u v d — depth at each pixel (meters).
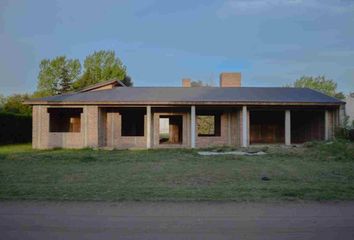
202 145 26.64
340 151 19.88
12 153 21.02
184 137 27.11
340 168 14.67
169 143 28.19
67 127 29.62
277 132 31.08
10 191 9.52
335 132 26.31
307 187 10.18
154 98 25.59
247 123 25.92
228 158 18.31
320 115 28.38
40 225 6.70
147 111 25.47
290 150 21.47
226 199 8.66
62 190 9.70
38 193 9.30
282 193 9.30
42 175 12.78
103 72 55.47
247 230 6.41
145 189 9.92
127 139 26.59
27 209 7.79
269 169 14.36
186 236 6.09
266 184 10.92
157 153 21.25
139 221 6.95
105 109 26.91
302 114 31.06
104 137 26.80
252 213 7.52
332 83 62.09
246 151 21.59
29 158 18.12
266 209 7.84
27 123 32.75
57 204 8.21
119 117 26.91
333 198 8.80
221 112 27.31
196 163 16.31
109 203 8.32
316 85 61.66
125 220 7.02
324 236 6.10
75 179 11.95
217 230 6.41
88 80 54.66
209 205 8.15
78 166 15.29
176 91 28.30
